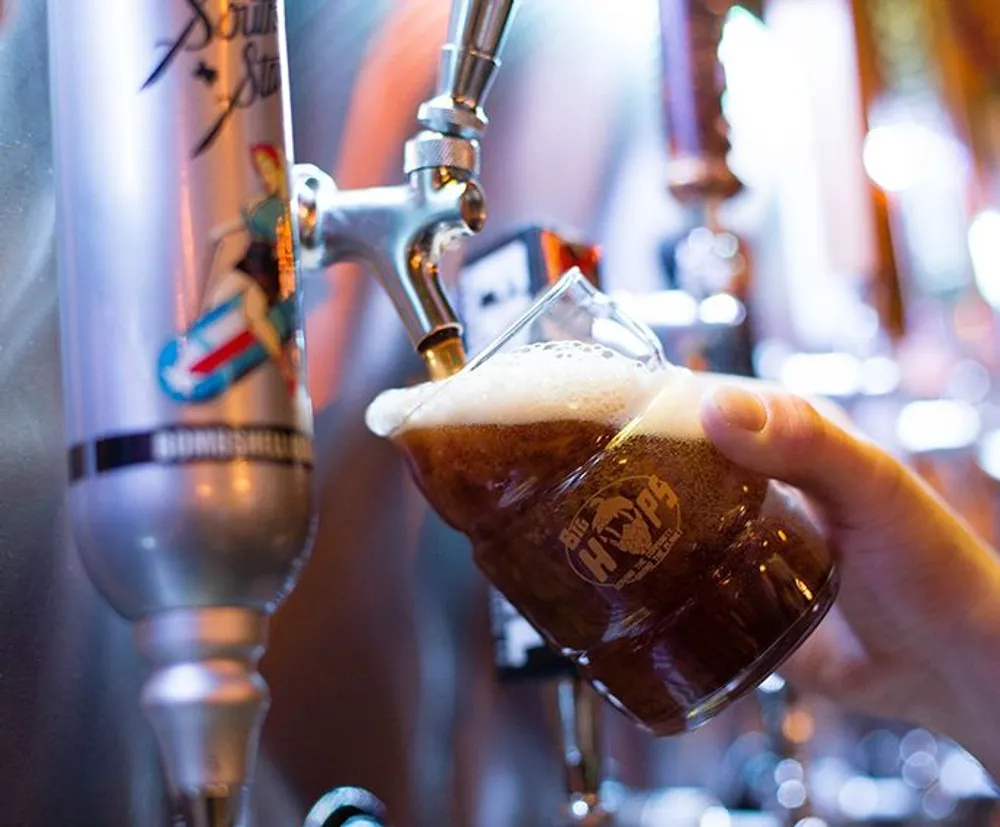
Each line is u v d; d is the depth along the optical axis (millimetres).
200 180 403
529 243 644
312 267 522
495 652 718
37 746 493
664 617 504
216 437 389
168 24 406
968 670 717
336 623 643
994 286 1732
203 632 386
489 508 502
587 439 492
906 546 675
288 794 607
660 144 949
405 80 720
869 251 1468
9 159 507
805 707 1114
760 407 528
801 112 1426
